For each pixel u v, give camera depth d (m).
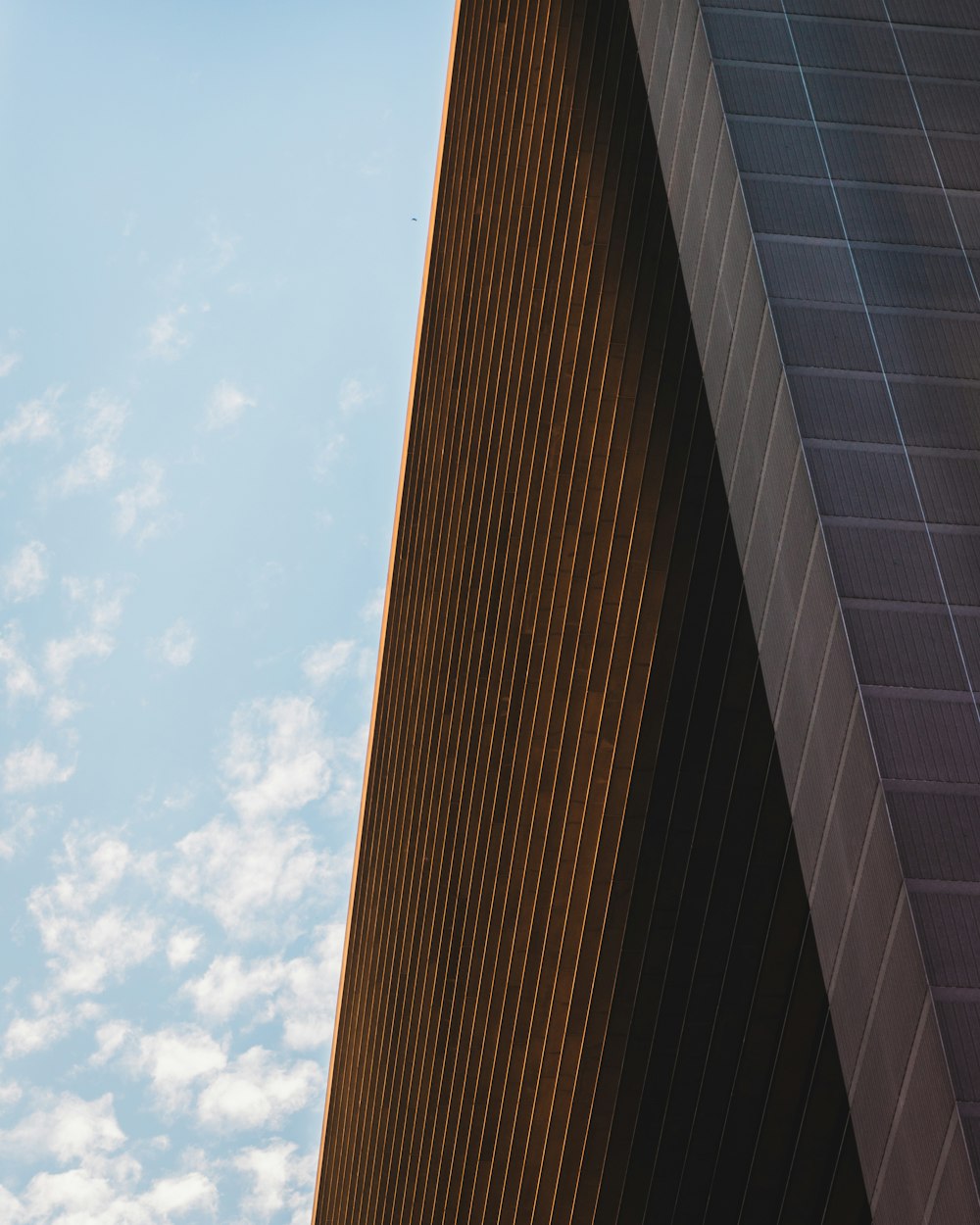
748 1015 29.75
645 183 42.38
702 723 33.56
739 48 34.31
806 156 32.41
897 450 28.00
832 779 25.81
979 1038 21.61
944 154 32.78
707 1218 29.72
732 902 31.00
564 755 43.00
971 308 30.28
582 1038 39.31
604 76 46.91
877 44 34.81
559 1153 39.78
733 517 31.09
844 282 30.39
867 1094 23.86
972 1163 20.50
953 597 26.17
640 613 37.69
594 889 38.94
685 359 37.44
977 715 24.84
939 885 23.09
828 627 26.36
